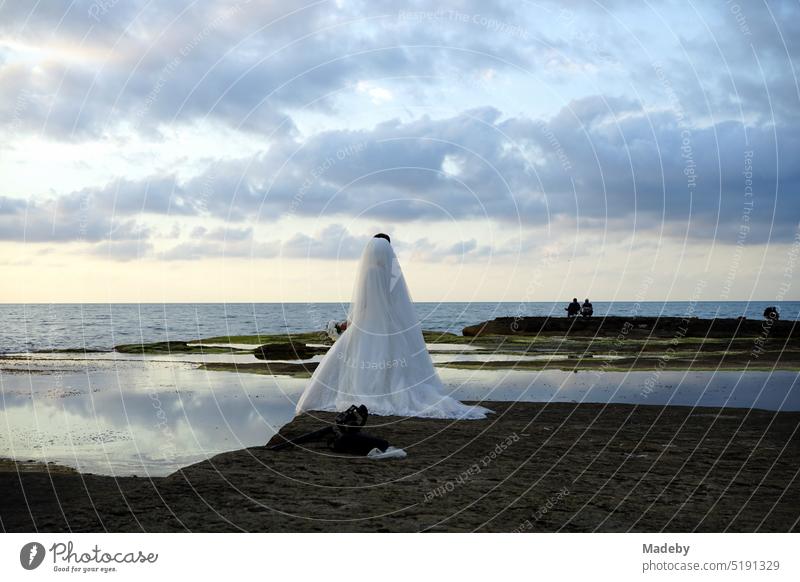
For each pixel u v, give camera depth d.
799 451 7.15
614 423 8.93
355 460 6.62
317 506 5.04
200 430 9.52
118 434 9.22
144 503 5.05
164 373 17.09
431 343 28.27
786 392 12.77
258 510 4.91
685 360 19.20
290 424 8.29
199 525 4.59
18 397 12.76
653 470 6.26
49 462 7.45
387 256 9.55
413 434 7.96
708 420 9.20
